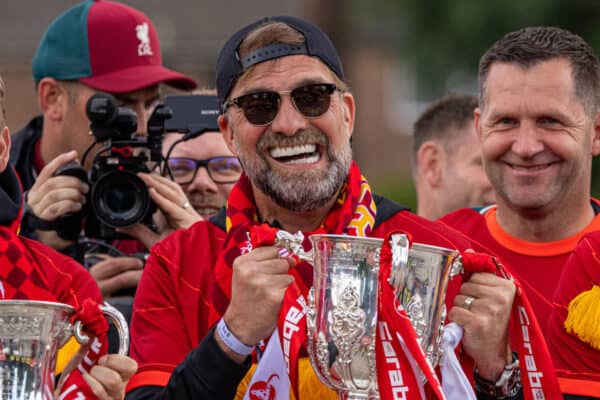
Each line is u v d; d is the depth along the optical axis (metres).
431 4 29.09
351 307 5.05
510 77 6.48
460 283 5.81
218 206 8.13
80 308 4.93
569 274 6.07
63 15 8.47
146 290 5.93
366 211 5.89
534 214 6.64
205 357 5.34
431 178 8.98
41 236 7.21
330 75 5.82
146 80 8.33
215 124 7.92
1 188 5.81
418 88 32.09
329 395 5.49
